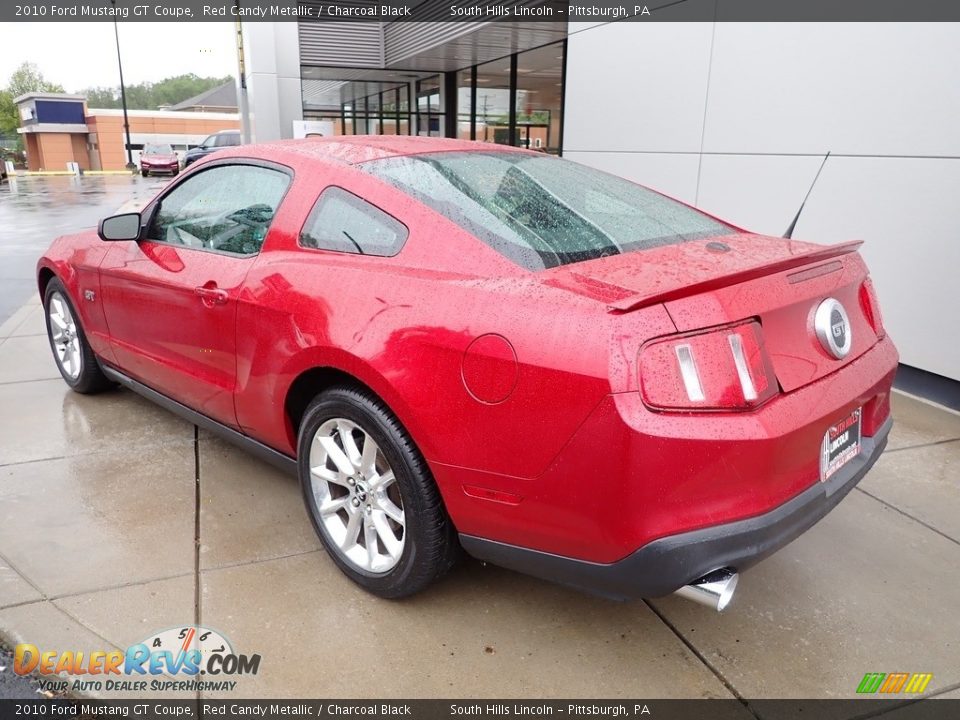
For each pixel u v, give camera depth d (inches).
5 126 3846.0
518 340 83.6
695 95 260.2
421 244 99.7
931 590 111.6
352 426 104.2
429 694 90.4
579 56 327.6
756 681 93.3
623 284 84.2
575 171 126.9
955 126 176.2
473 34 442.6
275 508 133.2
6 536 122.4
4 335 247.1
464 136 652.7
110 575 112.3
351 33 633.0
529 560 90.0
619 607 107.2
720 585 81.0
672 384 77.7
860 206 202.4
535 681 92.8
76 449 156.3
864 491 141.5
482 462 87.4
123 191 1093.1
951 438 166.1
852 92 201.5
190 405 140.9
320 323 102.9
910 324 192.4
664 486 77.6
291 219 116.5
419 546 98.0
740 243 104.3
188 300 129.4
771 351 84.0
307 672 93.6
